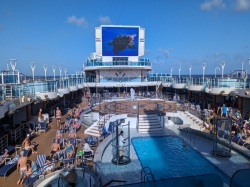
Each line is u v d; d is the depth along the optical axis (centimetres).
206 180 568
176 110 2142
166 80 3747
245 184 549
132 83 3453
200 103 2898
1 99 1313
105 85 3425
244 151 1251
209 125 1861
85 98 3569
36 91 1977
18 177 1009
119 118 1959
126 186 547
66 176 831
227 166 1132
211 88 2364
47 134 1714
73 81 3072
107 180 1014
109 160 1240
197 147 1441
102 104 2606
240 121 1844
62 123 2067
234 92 2177
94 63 3450
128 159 1234
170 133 1781
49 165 1005
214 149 1303
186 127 1831
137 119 1941
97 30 3491
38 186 875
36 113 2270
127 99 3039
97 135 1658
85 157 1232
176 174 1077
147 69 3638
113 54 3522
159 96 3180
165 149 1428
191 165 1178
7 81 1881
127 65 3406
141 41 3588
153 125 1877
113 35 3478
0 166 1106
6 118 1808
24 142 1348
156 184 552
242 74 2662
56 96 2122
